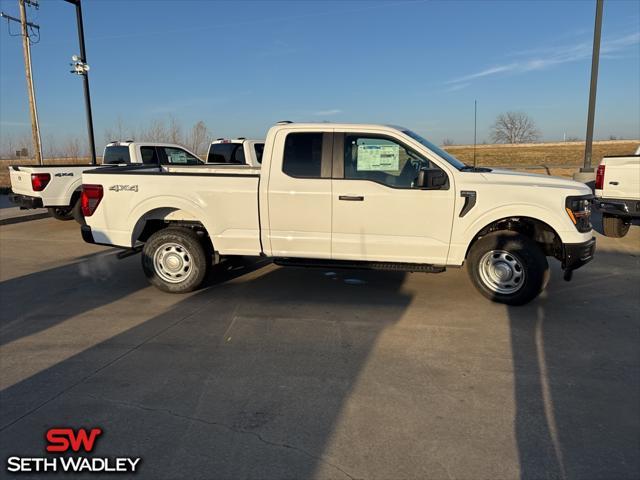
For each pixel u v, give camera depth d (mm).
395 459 2736
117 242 5988
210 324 4879
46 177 10336
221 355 4137
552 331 4648
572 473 2619
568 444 2873
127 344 4383
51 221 12562
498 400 3383
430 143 5852
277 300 5648
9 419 3176
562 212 5059
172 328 4777
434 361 4008
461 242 5266
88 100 17562
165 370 3859
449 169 5230
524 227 5586
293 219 5520
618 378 3709
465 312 5191
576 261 5141
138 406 3314
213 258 6039
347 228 5434
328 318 5035
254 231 5645
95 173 5938
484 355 4121
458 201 5191
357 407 3289
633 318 4992
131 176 5820
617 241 9242
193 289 5914
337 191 5375
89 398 3430
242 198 5586
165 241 5812
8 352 4227
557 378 3711
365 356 4105
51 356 4137
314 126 5480
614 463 2701
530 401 3369
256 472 2629
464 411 3240
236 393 3484
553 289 6023
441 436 2955
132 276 6855
